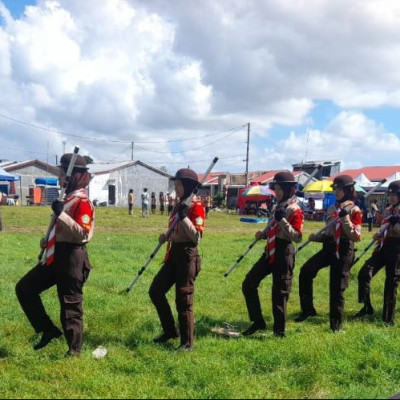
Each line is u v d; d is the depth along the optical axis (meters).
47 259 5.01
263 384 4.52
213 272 11.10
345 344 5.62
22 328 6.14
